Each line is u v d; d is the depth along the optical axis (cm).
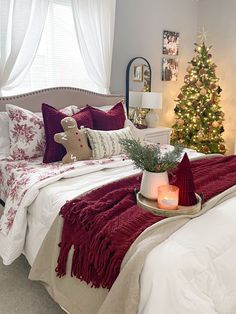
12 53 269
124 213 146
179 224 137
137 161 159
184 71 468
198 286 114
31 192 184
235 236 133
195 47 464
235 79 452
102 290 134
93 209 150
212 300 117
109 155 248
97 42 334
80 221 147
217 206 158
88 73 339
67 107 289
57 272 154
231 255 128
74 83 339
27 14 270
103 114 277
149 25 402
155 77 428
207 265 119
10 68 272
